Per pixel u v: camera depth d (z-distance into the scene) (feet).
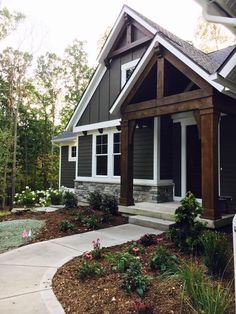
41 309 8.98
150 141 28.40
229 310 8.09
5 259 14.37
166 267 11.39
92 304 9.14
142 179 28.96
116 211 25.96
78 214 23.48
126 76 32.55
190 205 14.38
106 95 34.65
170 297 9.22
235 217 7.94
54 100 77.87
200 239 12.62
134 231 20.18
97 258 13.67
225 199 21.48
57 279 11.51
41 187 67.21
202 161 18.90
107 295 9.64
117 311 8.59
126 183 24.76
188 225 14.21
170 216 21.30
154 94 25.02
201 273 9.66
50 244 16.99
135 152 29.89
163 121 28.25
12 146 56.24
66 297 9.83
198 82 19.30
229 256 11.96
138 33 31.89
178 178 28.43
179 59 20.18
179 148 28.40
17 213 28.43
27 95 64.13
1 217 27.14
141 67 22.75
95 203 27.94
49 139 70.03
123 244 16.66
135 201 29.22
